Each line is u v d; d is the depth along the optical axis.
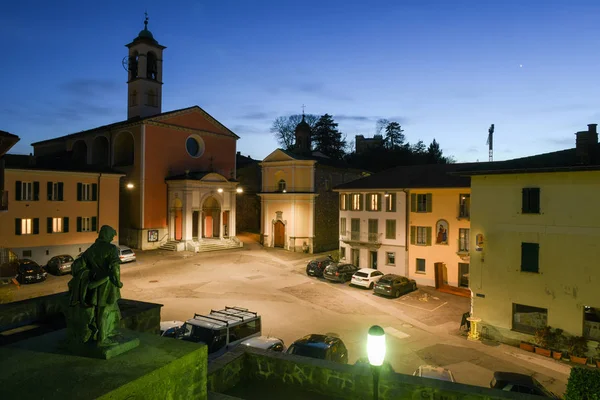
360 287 31.08
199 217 44.06
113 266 5.56
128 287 28.89
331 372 8.94
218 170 50.44
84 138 50.16
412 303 27.42
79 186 36.31
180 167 46.25
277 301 26.67
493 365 17.59
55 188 34.78
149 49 48.66
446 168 36.06
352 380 8.75
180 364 5.61
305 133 54.88
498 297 20.88
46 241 34.22
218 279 32.03
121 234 44.88
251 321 14.77
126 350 5.77
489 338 21.03
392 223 35.00
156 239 43.50
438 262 32.16
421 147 86.19
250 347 10.13
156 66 49.44
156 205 43.88
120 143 46.53
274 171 48.03
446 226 31.95
